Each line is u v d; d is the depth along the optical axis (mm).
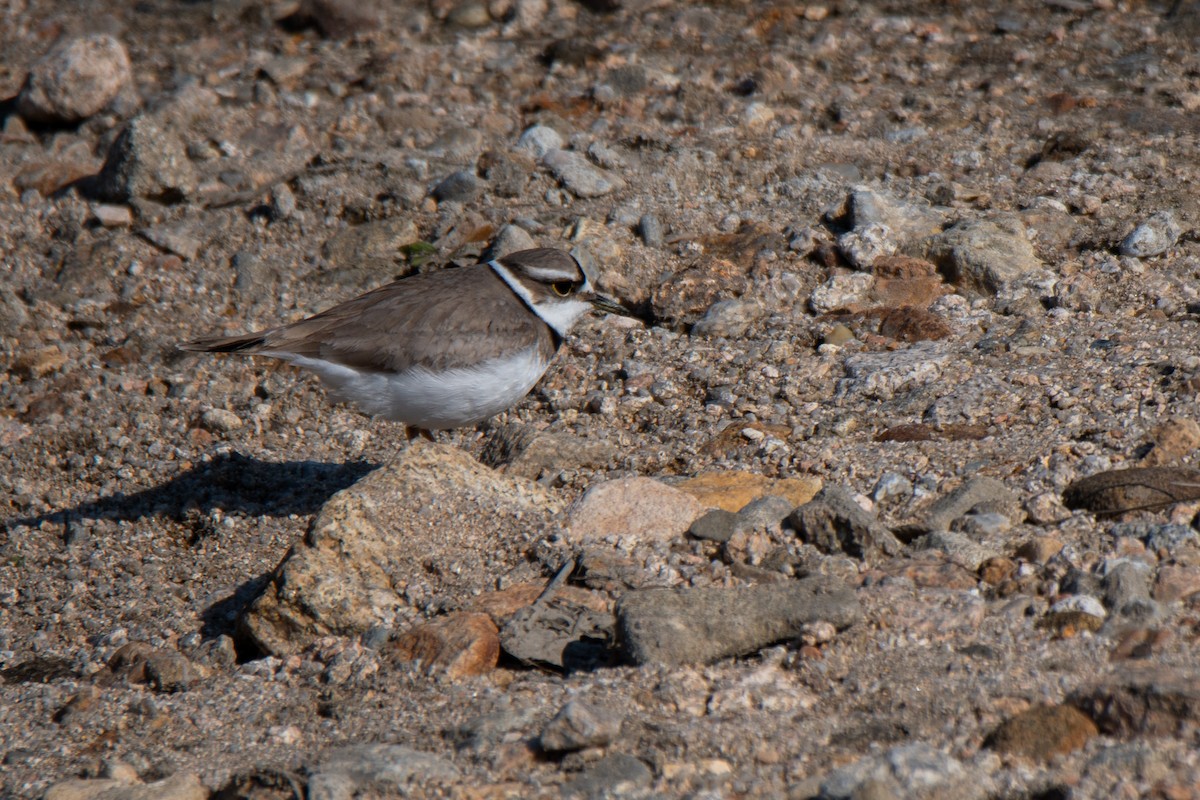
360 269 13969
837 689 7105
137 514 10961
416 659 7992
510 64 18062
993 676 6945
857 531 8414
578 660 7773
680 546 8773
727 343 12258
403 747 6938
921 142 15195
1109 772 5977
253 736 7566
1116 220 13047
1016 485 8984
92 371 12883
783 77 16844
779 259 13328
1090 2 18547
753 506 8922
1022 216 13266
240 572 10039
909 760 6113
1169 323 11141
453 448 9586
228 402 12375
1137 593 7445
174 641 9148
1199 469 8602
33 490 11398
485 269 10883
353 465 11344
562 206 14492
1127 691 6383
